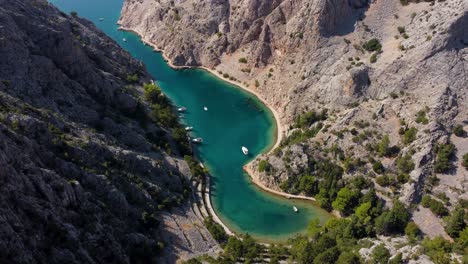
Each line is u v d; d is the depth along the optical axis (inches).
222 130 6338.6
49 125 4266.7
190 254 4160.9
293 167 5285.4
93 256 3425.2
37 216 3198.8
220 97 7071.9
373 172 5022.1
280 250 4303.6
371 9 6491.1
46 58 5068.9
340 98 5821.9
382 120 5349.4
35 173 3412.9
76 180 3873.0
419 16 6033.5
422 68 5423.2
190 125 6471.5
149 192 4606.3
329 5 6382.9
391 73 5600.4
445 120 5064.0
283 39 6889.8
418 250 3846.0
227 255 4183.1
